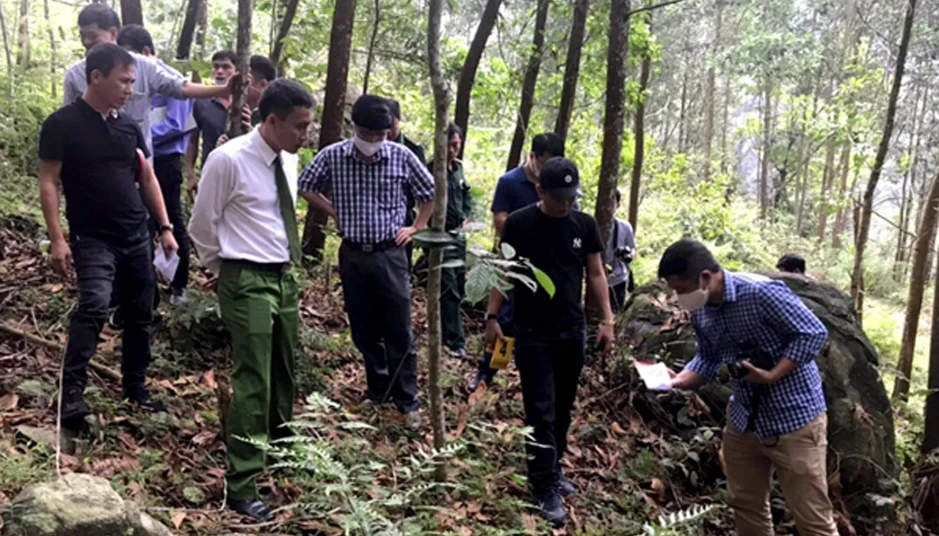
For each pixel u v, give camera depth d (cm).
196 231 338
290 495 356
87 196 368
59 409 336
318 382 491
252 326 334
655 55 904
